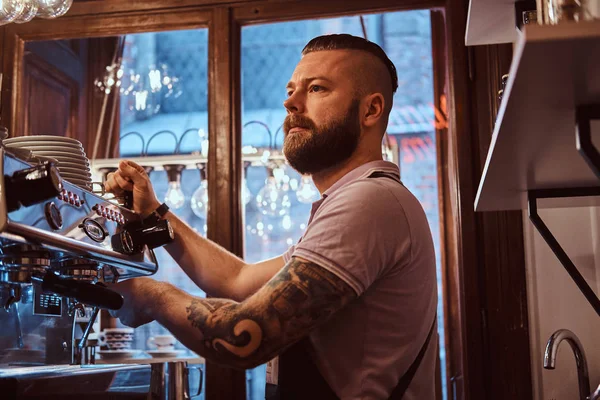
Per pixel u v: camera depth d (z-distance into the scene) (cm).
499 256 214
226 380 221
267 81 395
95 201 121
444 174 263
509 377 208
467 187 219
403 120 354
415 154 349
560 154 105
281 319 107
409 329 121
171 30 245
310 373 119
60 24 249
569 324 202
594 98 77
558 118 85
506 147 100
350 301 111
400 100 368
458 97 224
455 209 220
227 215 230
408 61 372
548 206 158
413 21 368
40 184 94
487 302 213
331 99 134
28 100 252
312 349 120
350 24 377
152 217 135
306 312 107
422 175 346
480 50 225
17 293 120
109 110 293
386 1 234
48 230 103
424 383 125
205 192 261
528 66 67
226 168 232
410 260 120
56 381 106
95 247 115
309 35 394
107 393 117
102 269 132
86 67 284
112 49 287
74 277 122
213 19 241
